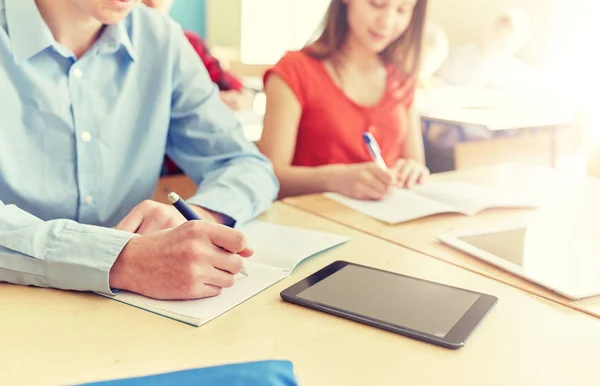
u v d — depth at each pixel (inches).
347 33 57.9
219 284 25.2
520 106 63.7
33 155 36.5
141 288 25.0
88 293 25.5
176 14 130.2
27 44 35.1
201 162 43.2
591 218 38.9
